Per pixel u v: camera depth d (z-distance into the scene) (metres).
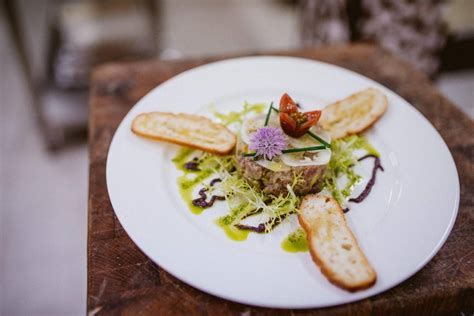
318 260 0.33
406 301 0.33
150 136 0.42
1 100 1.01
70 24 0.98
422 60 0.82
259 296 0.31
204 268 0.33
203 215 0.39
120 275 0.34
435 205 0.38
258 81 0.52
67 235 0.78
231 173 0.43
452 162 0.41
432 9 0.75
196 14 1.31
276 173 0.40
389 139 0.45
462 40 0.90
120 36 0.97
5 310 0.68
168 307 0.33
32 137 0.94
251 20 1.30
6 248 0.76
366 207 0.39
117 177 0.39
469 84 1.02
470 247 0.36
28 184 0.86
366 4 0.72
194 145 0.42
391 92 0.49
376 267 0.33
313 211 0.37
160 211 0.37
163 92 0.49
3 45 1.14
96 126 0.47
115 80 0.53
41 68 0.90
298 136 0.40
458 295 0.33
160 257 0.33
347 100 0.48
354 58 0.58
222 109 0.49
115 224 0.38
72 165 0.89
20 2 0.95
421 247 0.34
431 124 0.46
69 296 0.70
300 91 0.51
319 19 0.82
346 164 0.43
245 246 0.36
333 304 0.31
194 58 0.57
